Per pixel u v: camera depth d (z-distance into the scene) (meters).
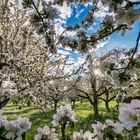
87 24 6.07
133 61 4.75
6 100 11.83
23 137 3.45
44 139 4.12
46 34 5.17
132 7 3.95
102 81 34.62
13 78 11.64
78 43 5.45
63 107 4.21
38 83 11.99
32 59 13.55
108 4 3.98
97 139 3.49
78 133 3.96
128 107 2.54
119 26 4.79
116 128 3.33
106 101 42.19
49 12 4.86
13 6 12.60
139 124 2.45
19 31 13.41
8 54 11.63
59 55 13.70
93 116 31.17
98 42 5.45
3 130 3.36
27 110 40.31
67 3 5.22
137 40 4.68
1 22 13.30
